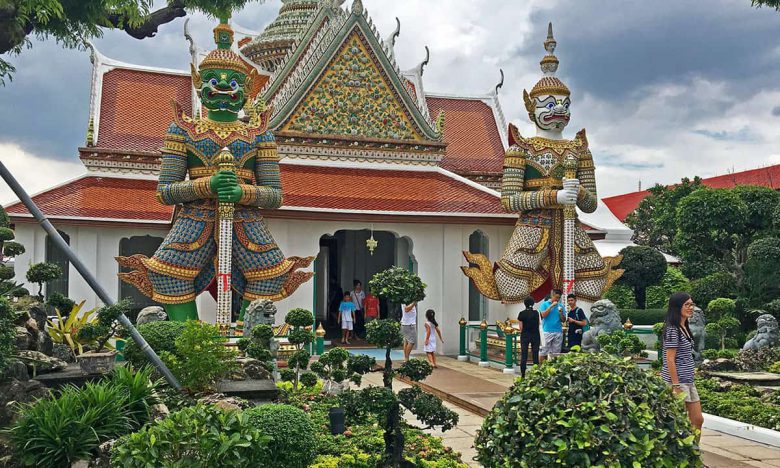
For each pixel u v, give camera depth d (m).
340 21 24.23
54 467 8.91
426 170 25.25
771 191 28.88
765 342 17.67
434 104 32.00
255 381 12.52
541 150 21.23
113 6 14.02
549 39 21.72
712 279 27.16
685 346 9.78
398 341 8.76
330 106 24.17
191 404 10.79
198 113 23.38
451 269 23.38
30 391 10.27
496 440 7.01
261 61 30.89
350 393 8.75
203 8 15.88
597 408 6.62
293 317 13.27
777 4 14.99
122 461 7.17
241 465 7.29
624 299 30.34
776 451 11.26
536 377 7.14
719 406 13.37
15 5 12.38
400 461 8.58
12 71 12.94
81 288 22.98
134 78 28.36
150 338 11.81
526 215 21.22
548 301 18.02
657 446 6.52
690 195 29.36
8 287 13.05
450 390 15.70
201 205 18.77
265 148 19.30
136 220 23.19
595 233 26.11
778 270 25.47
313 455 8.25
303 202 22.00
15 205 22.88
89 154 24.75
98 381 10.95
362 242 29.22
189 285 18.62
